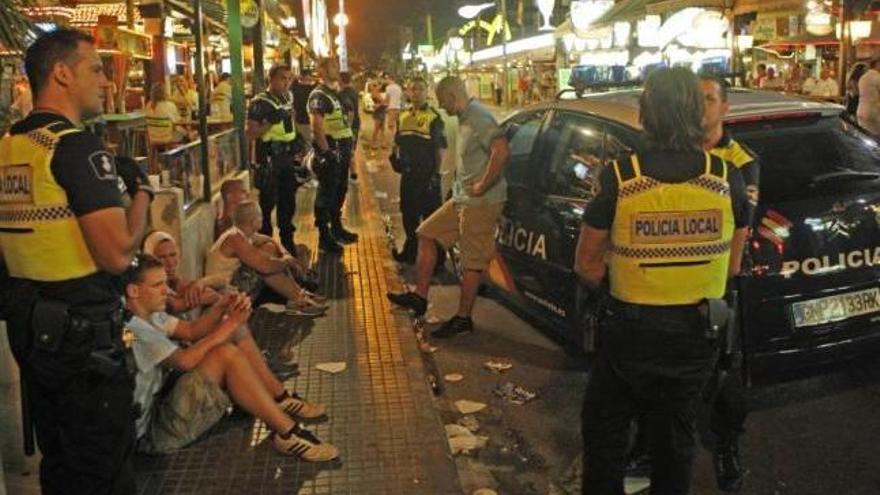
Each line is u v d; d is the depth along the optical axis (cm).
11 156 269
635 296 290
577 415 507
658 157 287
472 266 628
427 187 854
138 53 1280
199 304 491
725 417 398
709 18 1518
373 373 527
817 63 2127
